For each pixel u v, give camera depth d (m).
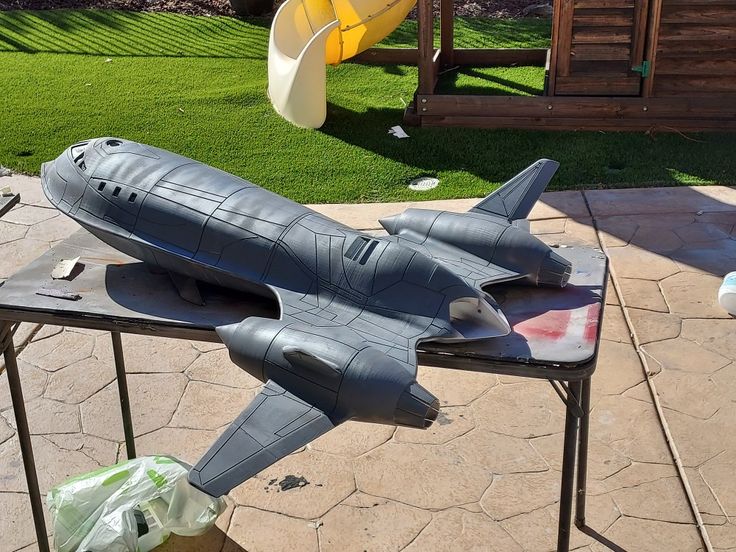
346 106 9.27
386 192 7.35
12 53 10.84
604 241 6.36
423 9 8.24
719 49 7.96
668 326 5.29
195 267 3.02
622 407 4.61
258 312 2.99
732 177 7.36
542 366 2.63
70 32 11.66
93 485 3.72
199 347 5.29
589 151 7.97
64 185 3.32
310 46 8.37
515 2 13.05
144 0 13.01
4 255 6.34
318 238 2.93
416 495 4.05
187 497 3.75
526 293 3.06
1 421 4.61
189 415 4.66
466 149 8.14
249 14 12.46
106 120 8.82
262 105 9.23
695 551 3.69
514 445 4.38
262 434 2.41
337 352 2.52
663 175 7.44
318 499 4.04
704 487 4.02
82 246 3.53
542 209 6.90
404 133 8.52
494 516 3.92
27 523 3.94
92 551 3.46
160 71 10.29
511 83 9.71
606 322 5.38
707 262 6.01
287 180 7.59
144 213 3.12
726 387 4.72
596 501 3.98
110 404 4.75
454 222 3.20
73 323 2.99
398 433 4.49
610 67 8.22
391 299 2.77
